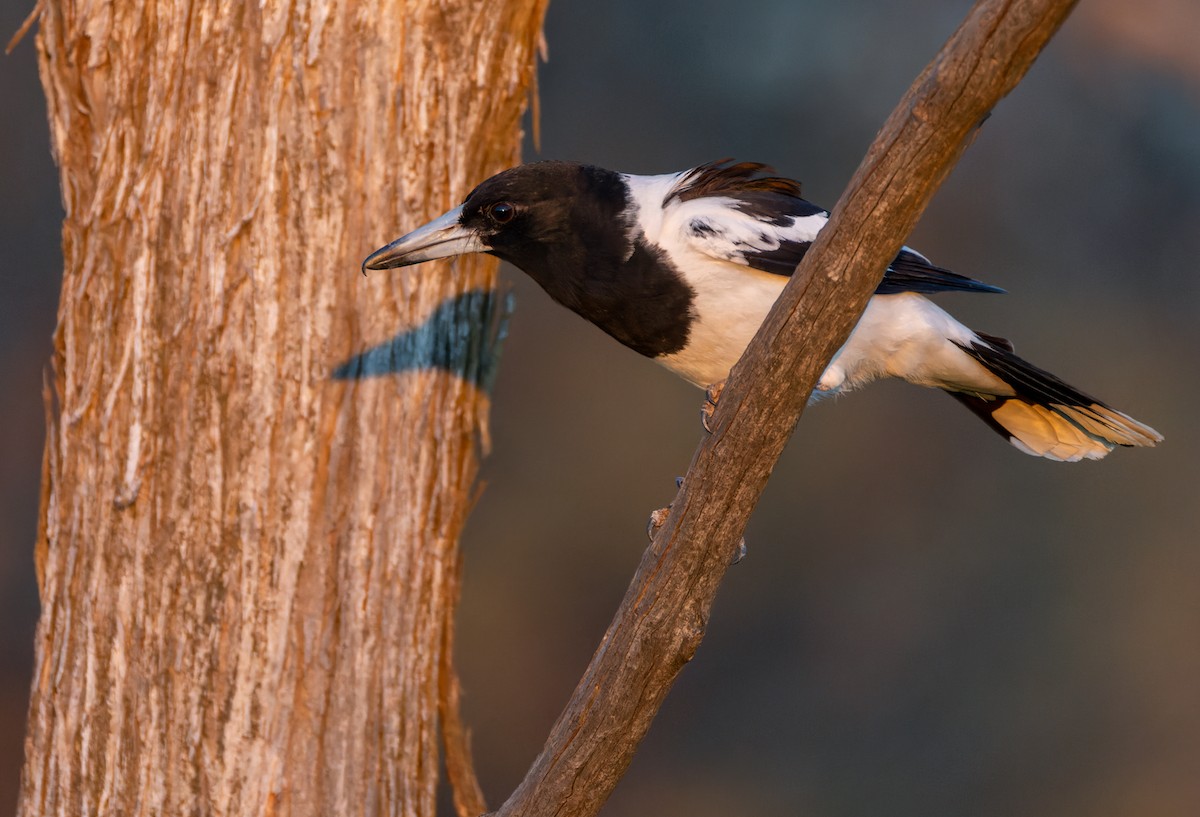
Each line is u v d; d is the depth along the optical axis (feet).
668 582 22.36
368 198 27.43
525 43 29.35
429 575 28.19
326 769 26.89
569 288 29.60
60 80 26.84
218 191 26.50
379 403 27.50
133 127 26.68
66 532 26.99
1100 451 33.35
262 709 26.50
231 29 26.50
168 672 26.40
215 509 26.45
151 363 26.53
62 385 27.35
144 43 26.55
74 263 27.12
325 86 26.96
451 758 28.68
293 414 26.76
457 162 28.55
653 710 23.00
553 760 23.41
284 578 26.66
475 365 29.14
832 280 20.48
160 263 26.53
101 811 26.43
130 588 26.50
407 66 27.71
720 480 21.81
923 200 19.89
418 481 27.99
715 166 30.86
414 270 28.07
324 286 27.02
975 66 18.51
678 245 28.89
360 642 27.20
